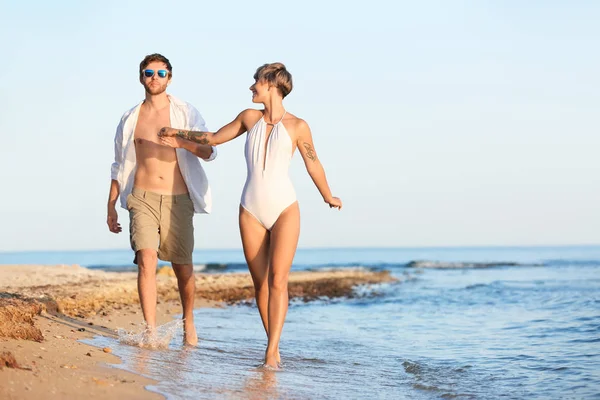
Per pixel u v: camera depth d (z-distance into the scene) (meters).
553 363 6.88
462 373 6.33
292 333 9.63
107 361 5.09
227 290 16.66
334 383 5.48
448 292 20.88
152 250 6.48
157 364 5.29
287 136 5.72
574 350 7.75
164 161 6.57
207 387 4.63
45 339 5.60
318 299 18.28
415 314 13.37
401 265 62.53
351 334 9.65
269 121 5.84
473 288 22.84
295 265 63.84
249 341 7.98
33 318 6.62
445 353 7.74
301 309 14.84
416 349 8.09
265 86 5.79
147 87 6.55
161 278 16.69
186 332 6.96
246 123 5.98
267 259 5.91
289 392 4.82
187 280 6.86
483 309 14.29
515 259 94.00
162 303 12.20
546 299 16.47
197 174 6.68
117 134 6.70
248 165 5.86
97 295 10.13
